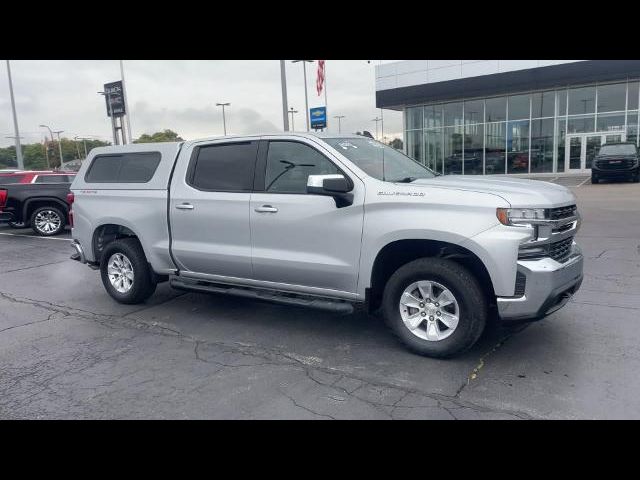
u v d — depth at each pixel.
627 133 27.64
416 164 5.77
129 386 4.25
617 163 22.62
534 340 4.92
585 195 18.59
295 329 5.56
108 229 6.90
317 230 4.93
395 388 4.06
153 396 4.05
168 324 5.88
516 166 30.78
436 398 3.87
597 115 28.20
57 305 6.85
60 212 14.00
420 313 4.64
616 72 25.64
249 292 5.57
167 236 6.07
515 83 28.03
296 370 4.46
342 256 4.83
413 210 4.47
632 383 3.99
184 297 7.04
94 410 3.86
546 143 29.77
